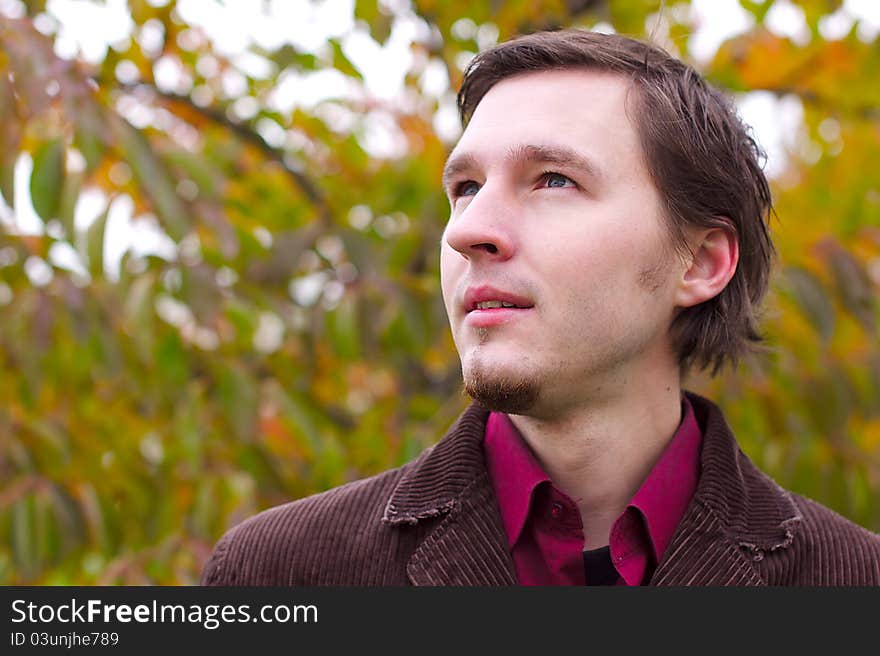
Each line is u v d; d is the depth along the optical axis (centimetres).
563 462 109
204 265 195
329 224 223
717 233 115
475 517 108
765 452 201
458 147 109
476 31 229
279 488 211
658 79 111
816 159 260
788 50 231
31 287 204
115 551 200
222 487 200
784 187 253
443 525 108
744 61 233
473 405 117
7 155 174
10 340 193
